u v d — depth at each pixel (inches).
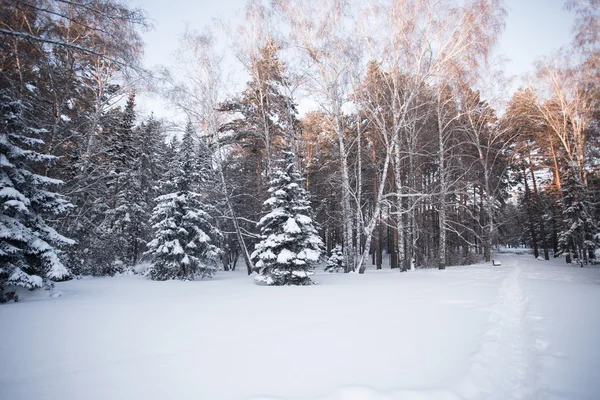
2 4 341.4
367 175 1068.5
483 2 624.1
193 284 524.7
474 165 1106.7
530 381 124.8
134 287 477.7
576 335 175.8
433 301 296.0
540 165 1120.2
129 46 372.8
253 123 781.3
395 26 640.4
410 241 897.5
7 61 408.8
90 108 584.7
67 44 318.3
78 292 415.5
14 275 325.7
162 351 159.2
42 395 110.8
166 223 631.2
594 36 757.9
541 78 935.0
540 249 1939.0
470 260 1029.8
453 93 765.9
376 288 412.2
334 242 1423.5
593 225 840.3
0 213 347.3
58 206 394.6
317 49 674.8
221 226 923.4
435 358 142.3
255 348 161.8
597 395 106.7
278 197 527.2
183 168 673.0
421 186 916.0
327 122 876.0
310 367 133.8
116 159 872.3
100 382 121.4
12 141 369.1
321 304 295.0
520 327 204.8
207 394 109.5
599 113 875.4
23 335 191.0
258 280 516.4
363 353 150.8
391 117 767.7
